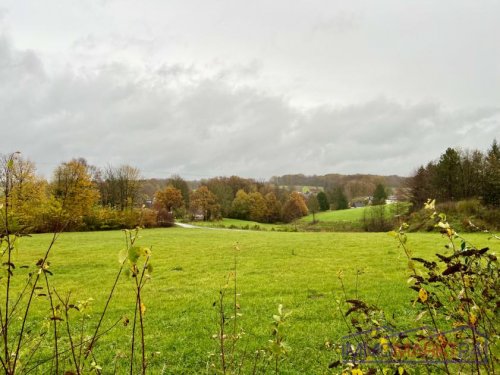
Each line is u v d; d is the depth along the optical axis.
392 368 3.11
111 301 14.02
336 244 31.72
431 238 32.28
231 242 37.03
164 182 125.25
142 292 15.59
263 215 117.94
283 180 174.00
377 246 29.03
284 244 33.03
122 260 2.51
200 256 26.42
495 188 52.34
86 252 29.89
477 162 65.75
